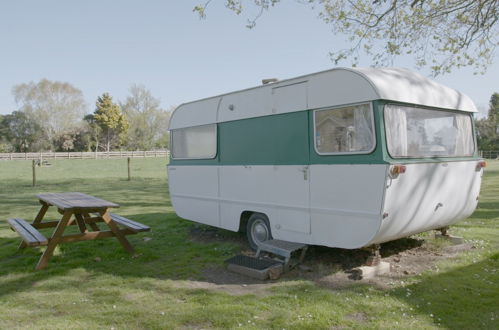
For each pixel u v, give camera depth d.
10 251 6.50
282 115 5.66
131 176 23.81
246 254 6.05
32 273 5.28
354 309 3.97
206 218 7.14
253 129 6.11
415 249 6.06
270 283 4.81
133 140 64.12
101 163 37.09
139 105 64.31
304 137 5.36
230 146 6.55
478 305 4.00
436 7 9.16
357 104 4.75
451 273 4.96
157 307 4.09
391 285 4.62
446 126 5.52
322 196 5.14
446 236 6.50
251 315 3.85
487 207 10.30
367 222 4.63
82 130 61.88
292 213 5.55
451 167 5.32
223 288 4.67
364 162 4.66
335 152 4.97
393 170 4.46
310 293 4.41
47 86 58.88
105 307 4.12
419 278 4.80
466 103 5.84
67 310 4.06
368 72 4.83
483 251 5.84
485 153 44.19
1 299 4.38
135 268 5.48
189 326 3.65
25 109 58.53
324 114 5.12
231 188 6.57
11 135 58.09
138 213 10.56
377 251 5.06
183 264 5.63
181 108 7.66
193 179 7.40
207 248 6.50
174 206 7.92
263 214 6.09
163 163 37.41
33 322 3.76
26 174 25.48
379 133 4.54
